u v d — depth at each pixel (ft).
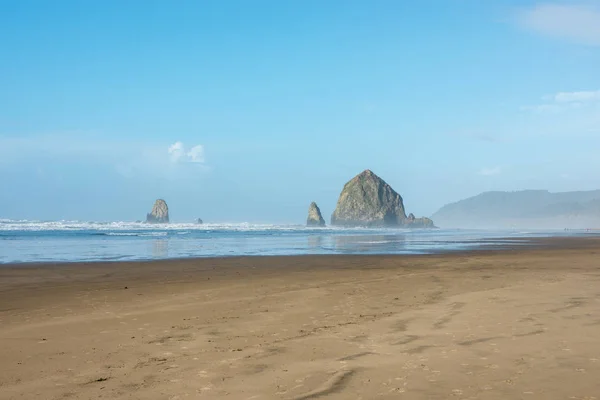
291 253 100.58
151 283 51.16
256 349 23.59
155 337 26.40
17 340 25.89
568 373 18.80
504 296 38.50
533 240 177.17
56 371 20.43
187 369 20.48
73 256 89.92
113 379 19.29
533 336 24.94
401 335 25.98
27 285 49.85
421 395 16.72
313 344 24.43
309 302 37.76
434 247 125.80
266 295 41.68
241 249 114.32
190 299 39.93
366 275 57.77
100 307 36.40
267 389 17.78
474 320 29.35
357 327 28.27
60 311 34.78
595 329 26.43
